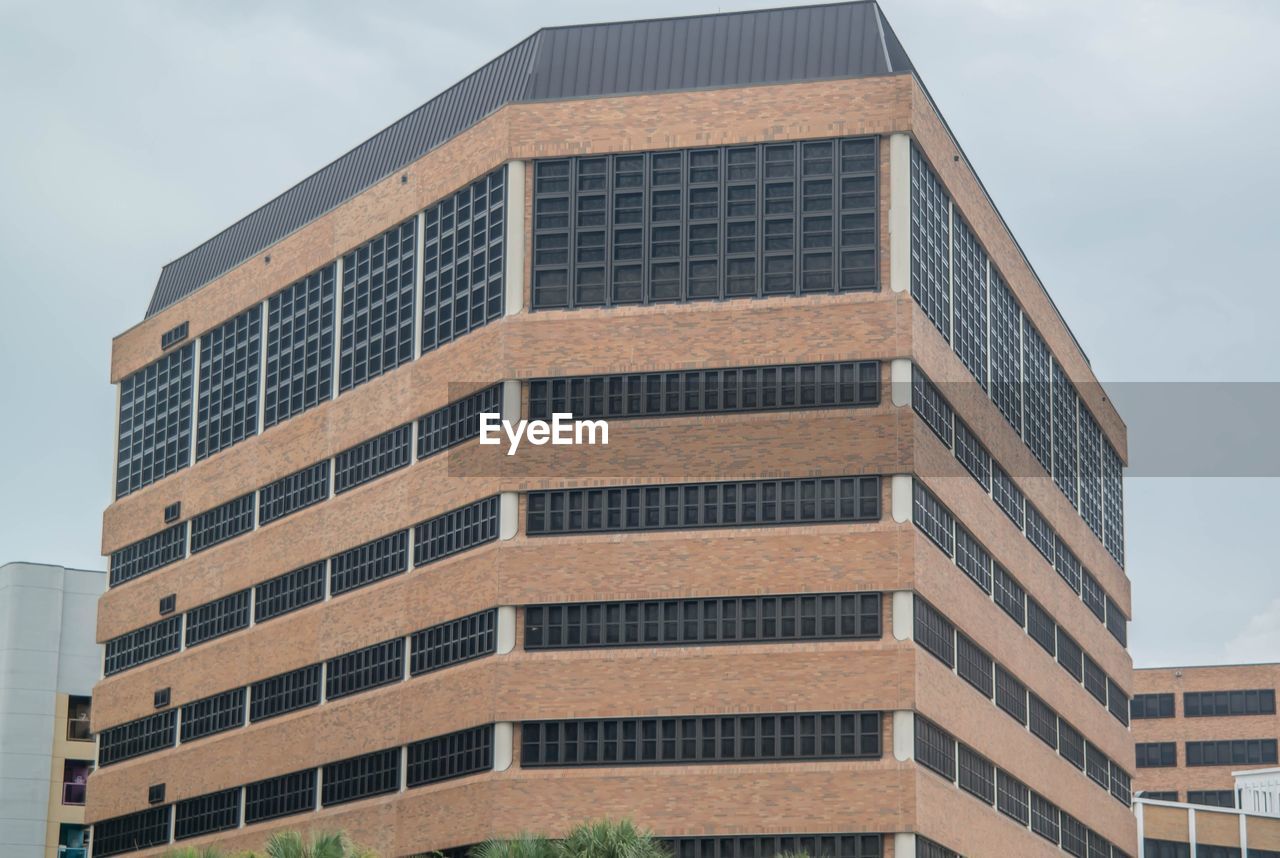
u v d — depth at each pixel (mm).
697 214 98000
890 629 92125
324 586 110750
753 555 93875
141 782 124250
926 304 98625
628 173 99125
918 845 90688
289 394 116250
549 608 95875
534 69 104375
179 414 127375
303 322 116000
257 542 116938
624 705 93562
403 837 99562
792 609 93188
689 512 95250
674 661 93562
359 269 111625
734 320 96062
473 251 102750
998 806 106625
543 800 93188
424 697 100125
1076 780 125812
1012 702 111312
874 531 92875
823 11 102125
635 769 92812
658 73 102250
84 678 162250
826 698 91625
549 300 98625
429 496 102688
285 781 110750
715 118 98375
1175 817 171625
